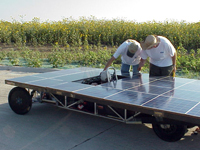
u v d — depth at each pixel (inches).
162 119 148.6
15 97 229.6
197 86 188.7
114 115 177.5
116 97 160.7
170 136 169.2
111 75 230.2
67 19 826.8
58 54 504.7
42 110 245.6
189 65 421.7
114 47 613.6
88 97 165.5
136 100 153.7
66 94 179.0
